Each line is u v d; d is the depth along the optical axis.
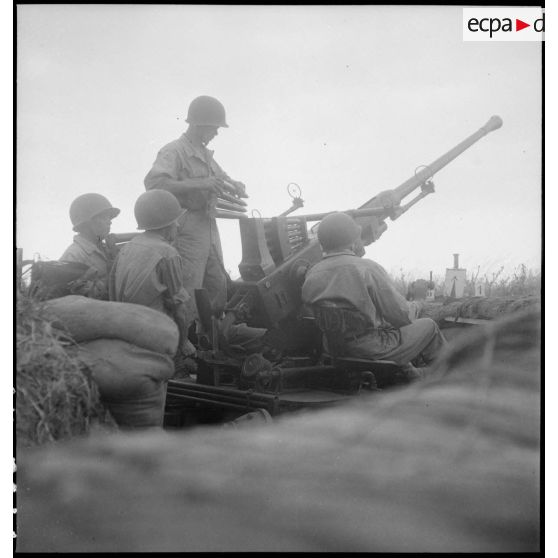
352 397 5.16
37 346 4.35
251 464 4.46
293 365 5.96
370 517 4.28
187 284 6.16
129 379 4.57
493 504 4.35
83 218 5.73
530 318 4.93
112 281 5.35
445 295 6.40
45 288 5.02
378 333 5.71
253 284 5.80
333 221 5.83
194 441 4.52
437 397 4.70
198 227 6.24
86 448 4.32
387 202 6.62
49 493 4.25
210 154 6.38
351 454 4.50
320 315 5.70
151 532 4.24
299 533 4.23
